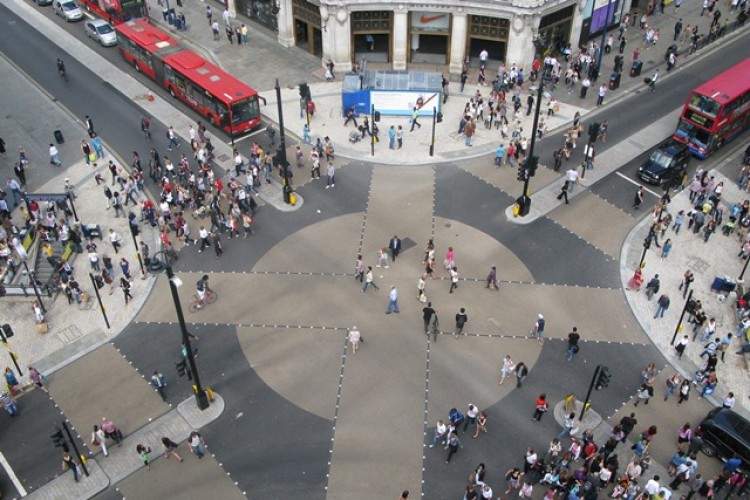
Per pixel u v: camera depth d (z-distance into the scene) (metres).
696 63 62.25
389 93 54.06
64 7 69.88
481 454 32.25
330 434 33.06
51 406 34.66
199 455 32.16
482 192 47.91
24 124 55.62
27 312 39.91
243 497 30.64
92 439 32.62
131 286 41.09
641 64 59.34
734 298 40.09
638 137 53.06
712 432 32.06
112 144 53.31
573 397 33.78
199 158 49.12
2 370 36.31
